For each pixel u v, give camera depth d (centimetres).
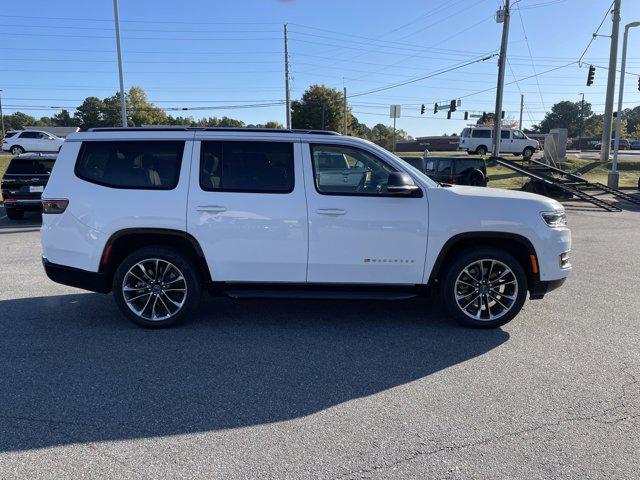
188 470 285
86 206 496
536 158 3556
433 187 504
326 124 7650
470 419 341
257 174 497
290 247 494
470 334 505
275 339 489
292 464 291
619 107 2261
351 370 420
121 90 2548
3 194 1286
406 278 502
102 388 384
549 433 324
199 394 376
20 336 491
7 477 277
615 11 2858
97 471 283
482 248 505
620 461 295
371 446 310
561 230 510
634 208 1711
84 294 640
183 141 501
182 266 503
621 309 589
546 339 491
